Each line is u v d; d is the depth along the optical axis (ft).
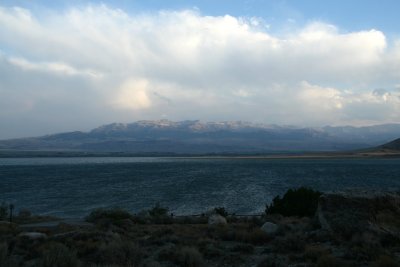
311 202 105.81
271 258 50.31
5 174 428.15
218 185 270.46
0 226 87.92
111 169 538.88
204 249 58.95
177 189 244.22
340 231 61.82
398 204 65.21
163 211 123.44
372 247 52.49
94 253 54.39
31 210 160.86
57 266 44.39
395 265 43.80
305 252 52.29
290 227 74.43
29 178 364.58
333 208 65.67
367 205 64.49
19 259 52.90
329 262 46.21
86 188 259.39
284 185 262.88
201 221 101.81
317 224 68.95
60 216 142.41
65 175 406.82
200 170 496.23
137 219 103.96
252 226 83.56
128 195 213.05
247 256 55.62
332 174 385.09
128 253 52.70
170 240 68.49
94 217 105.81
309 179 317.63
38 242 63.93
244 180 316.19
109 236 69.36
